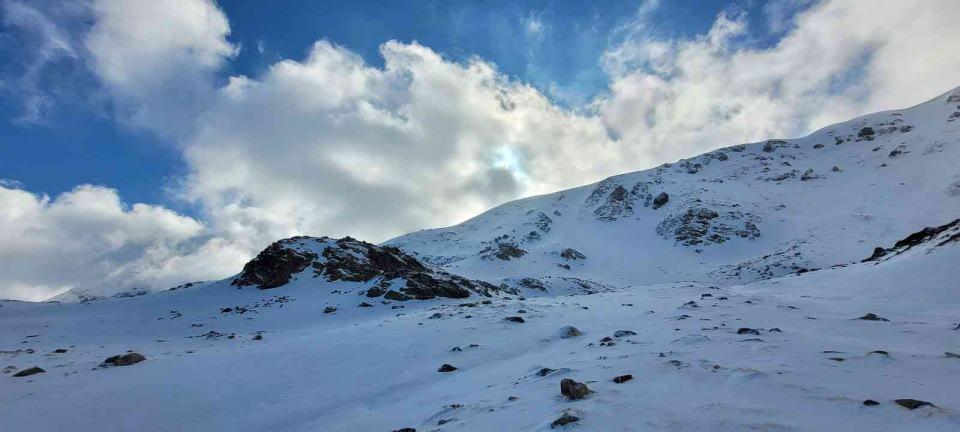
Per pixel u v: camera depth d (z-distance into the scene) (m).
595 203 167.88
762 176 145.50
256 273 58.66
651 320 21.50
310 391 14.79
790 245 94.19
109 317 46.09
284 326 40.62
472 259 117.62
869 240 84.62
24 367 20.30
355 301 48.31
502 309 28.84
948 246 26.80
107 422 12.75
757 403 6.85
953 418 5.33
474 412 9.20
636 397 7.96
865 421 5.68
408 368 16.83
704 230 116.56
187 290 58.56
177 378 16.77
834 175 131.25
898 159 122.56
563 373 11.34
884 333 13.94
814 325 16.34
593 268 112.25
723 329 15.87
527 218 167.00
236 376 16.80
